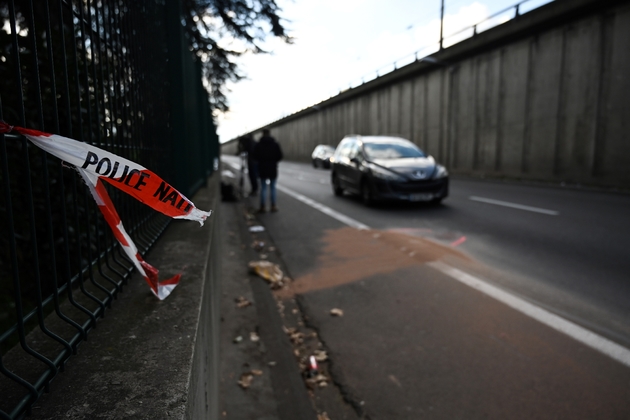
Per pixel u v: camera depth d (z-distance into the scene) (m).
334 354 3.02
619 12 13.56
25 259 2.65
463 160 21.98
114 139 1.80
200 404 1.35
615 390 2.51
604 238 6.15
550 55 16.30
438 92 23.88
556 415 2.30
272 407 2.29
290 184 16.45
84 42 1.43
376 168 9.50
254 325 3.30
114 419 0.96
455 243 6.03
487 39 18.62
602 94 14.29
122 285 1.79
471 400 2.45
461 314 3.60
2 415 0.91
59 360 1.15
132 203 2.11
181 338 1.36
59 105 2.66
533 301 3.84
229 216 8.38
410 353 3.00
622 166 13.67
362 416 2.37
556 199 10.52
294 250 5.95
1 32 2.51
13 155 2.42
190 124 4.72
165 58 3.44
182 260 2.27
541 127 16.86
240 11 11.23
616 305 3.72
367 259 5.35
